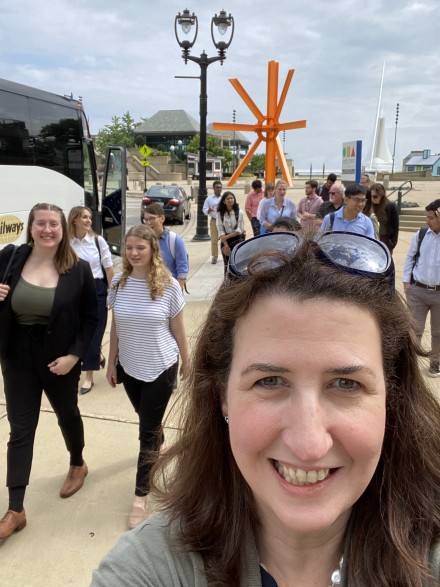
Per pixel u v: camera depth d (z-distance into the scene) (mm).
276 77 18891
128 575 955
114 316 2951
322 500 855
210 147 65062
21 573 2461
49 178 7938
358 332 858
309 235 979
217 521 1008
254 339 876
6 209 7020
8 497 3037
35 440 3682
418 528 1008
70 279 2758
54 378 2822
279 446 859
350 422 839
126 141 57094
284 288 860
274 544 986
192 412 1138
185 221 20391
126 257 2924
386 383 998
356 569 967
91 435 3770
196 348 1148
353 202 4973
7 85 7086
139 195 33125
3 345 2705
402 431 1033
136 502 2881
